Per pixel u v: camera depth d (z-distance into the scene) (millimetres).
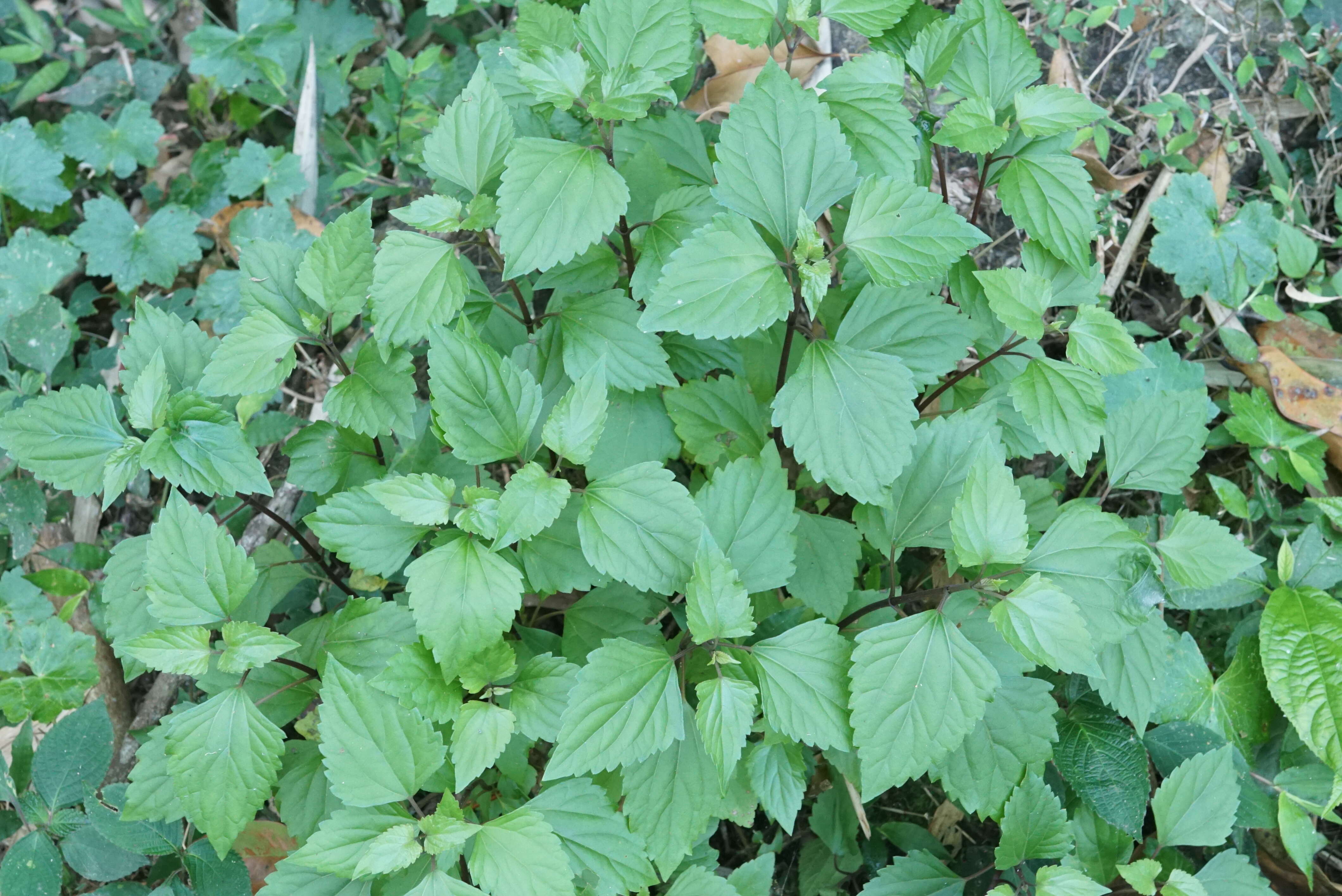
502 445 565
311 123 900
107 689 768
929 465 624
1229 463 785
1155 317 818
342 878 564
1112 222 810
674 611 658
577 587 600
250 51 925
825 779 725
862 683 550
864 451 574
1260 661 692
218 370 598
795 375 582
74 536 828
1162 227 787
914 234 581
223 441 585
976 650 559
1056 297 652
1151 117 831
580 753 535
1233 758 652
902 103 714
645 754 543
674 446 651
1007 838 604
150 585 564
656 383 629
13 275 841
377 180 905
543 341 658
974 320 666
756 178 585
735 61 821
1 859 718
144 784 589
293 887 563
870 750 551
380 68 956
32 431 588
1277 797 683
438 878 538
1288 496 778
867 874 712
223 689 614
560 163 578
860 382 578
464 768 548
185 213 867
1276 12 843
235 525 785
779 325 670
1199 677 687
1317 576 691
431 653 559
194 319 837
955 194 801
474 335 574
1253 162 838
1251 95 841
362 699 545
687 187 635
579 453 562
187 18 1026
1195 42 842
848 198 667
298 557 738
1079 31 838
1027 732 610
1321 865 709
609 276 651
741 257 571
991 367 678
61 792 669
